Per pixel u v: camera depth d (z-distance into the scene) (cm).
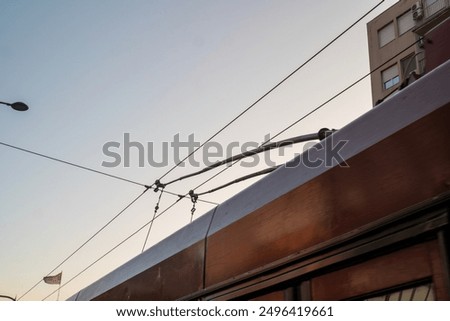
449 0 1938
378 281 265
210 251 417
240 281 363
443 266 235
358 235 282
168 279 465
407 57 2089
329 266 294
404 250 257
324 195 322
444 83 277
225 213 424
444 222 239
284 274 324
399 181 276
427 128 273
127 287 537
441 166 258
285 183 363
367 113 322
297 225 334
